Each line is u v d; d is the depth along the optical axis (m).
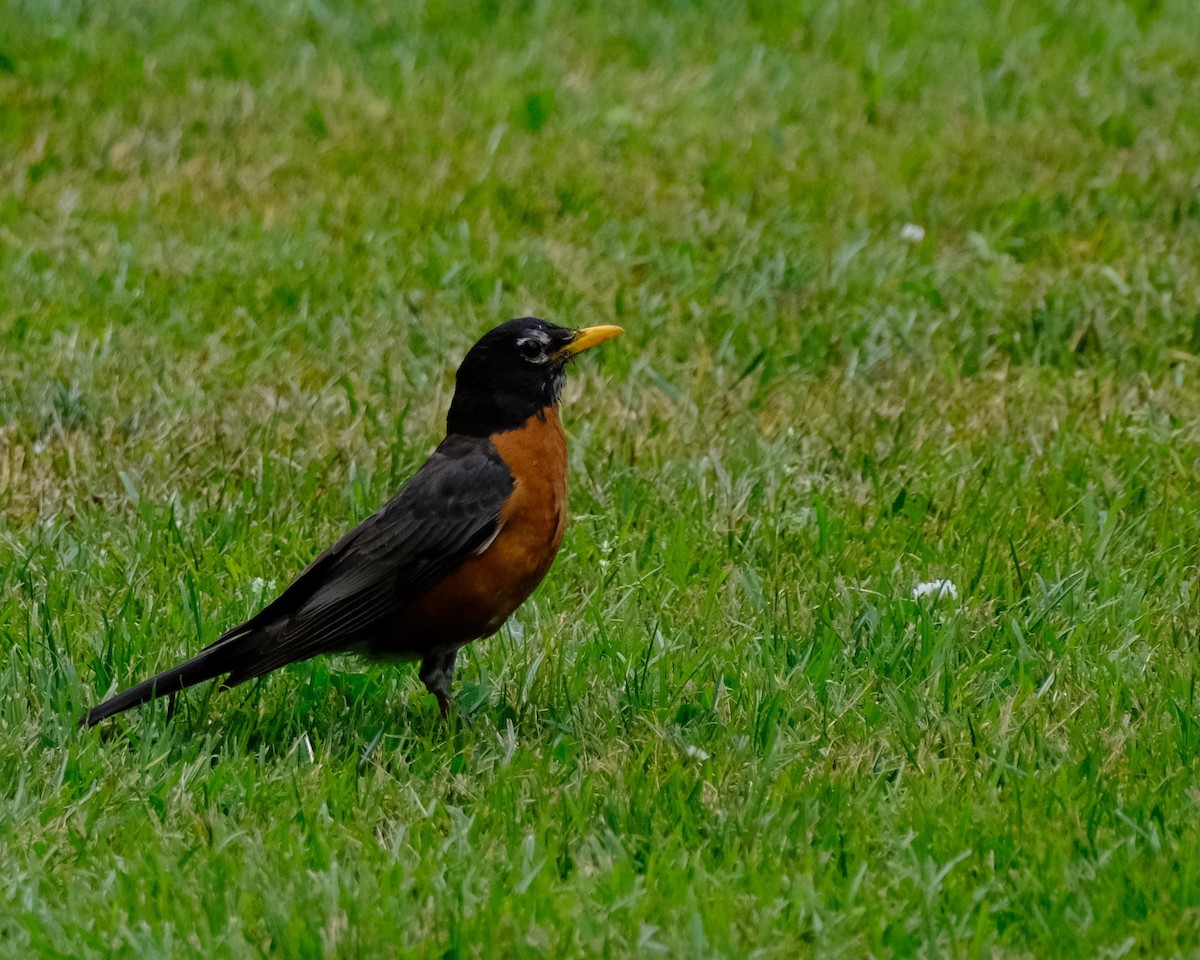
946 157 16.75
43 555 10.00
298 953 6.18
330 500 10.75
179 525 10.41
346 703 8.58
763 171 16.42
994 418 11.85
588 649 8.77
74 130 17.03
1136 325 13.04
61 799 7.34
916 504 10.64
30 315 13.23
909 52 19.64
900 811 7.18
